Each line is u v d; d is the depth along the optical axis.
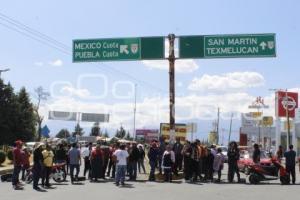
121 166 23.09
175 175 27.62
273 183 25.94
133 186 22.61
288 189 22.02
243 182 26.20
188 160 25.92
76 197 17.95
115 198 17.70
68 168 28.91
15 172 21.78
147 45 30.05
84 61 30.45
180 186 22.98
